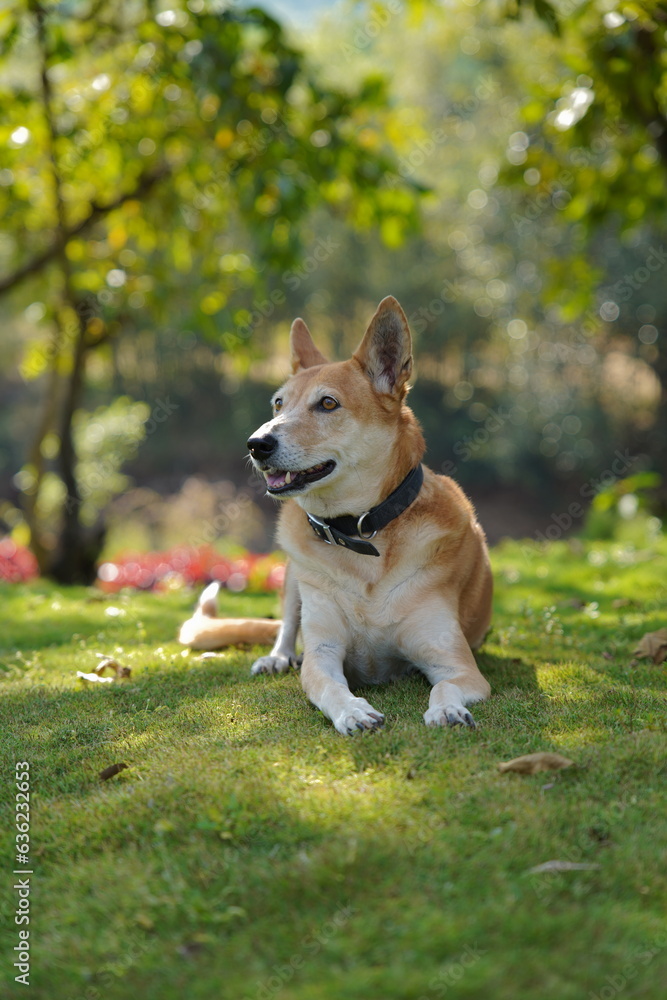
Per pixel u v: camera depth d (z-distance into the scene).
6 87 8.95
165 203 10.27
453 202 24.05
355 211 9.89
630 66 6.87
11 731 3.54
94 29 8.92
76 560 10.14
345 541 3.75
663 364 22.27
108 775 3.01
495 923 2.04
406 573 3.75
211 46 7.65
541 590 7.01
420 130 9.91
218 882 2.29
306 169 8.77
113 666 4.39
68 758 3.20
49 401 10.70
